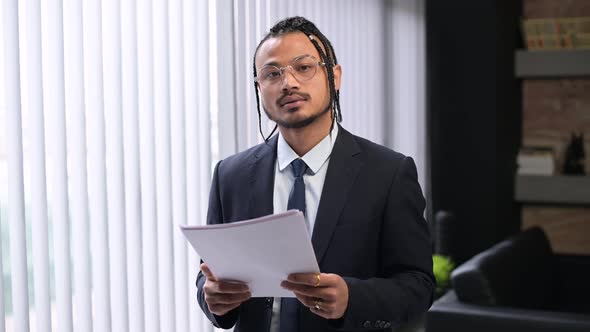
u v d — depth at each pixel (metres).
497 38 4.94
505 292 3.39
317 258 1.62
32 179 1.98
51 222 2.04
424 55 4.93
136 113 2.29
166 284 2.46
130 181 2.30
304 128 1.67
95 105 2.16
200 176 2.60
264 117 2.94
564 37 5.05
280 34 1.64
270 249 1.38
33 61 1.97
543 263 4.17
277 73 1.62
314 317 1.64
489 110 4.99
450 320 3.16
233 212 1.75
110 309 2.21
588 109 5.27
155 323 2.40
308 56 1.61
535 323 3.02
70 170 2.09
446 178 5.14
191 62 2.55
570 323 2.96
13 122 1.92
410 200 1.67
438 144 5.15
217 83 2.68
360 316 1.52
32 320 2.03
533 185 5.19
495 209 5.02
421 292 1.62
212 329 2.67
